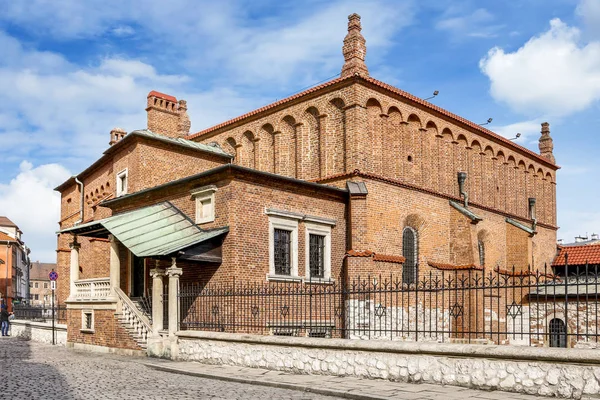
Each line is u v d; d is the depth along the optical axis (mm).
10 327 40094
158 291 19938
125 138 28234
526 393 10875
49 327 29984
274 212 22188
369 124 27656
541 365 10742
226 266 20750
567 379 10383
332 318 23828
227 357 16734
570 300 30609
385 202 27125
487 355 11422
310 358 14469
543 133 45562
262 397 11406
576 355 10234
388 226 27109
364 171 26750
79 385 13195
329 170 28031
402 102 29328
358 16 27969
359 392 11414
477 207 33812
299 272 23078
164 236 21297
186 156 29516
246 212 21375
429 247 29375
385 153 28141
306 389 12180
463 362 11820
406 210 28219
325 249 24547
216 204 21703
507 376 11172
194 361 17891
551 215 43812
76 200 39844
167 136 31578
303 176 29250
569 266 38750
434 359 12266
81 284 25438
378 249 26391
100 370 16328
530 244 36500
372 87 27703
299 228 23406
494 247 35312
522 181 40219
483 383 11484
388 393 11250
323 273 24328
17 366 17516
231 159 31234
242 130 33312
